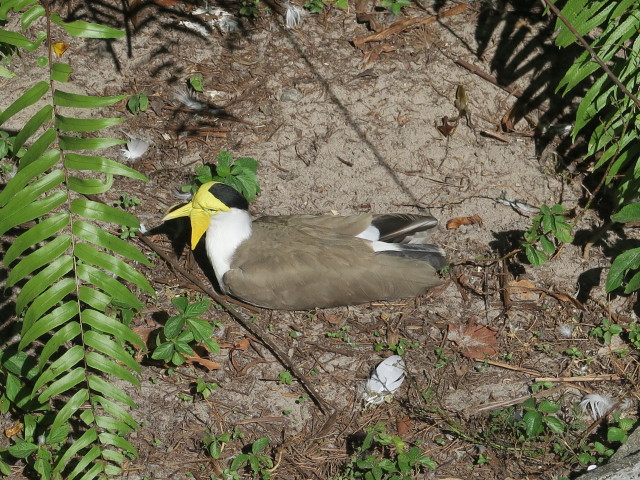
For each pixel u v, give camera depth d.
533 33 13.93
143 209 12.12
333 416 10.02
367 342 10.88
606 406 9.98
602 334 10.72
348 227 11.34
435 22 14.16
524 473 9.41
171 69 13.61
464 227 12.06
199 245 12.00
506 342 10.81
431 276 10.88
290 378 10.40
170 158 12.69
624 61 10.83
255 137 12.94
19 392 9.64
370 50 13.85
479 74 13.53
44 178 7.45
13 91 12.94
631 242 11.81
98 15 13.98
